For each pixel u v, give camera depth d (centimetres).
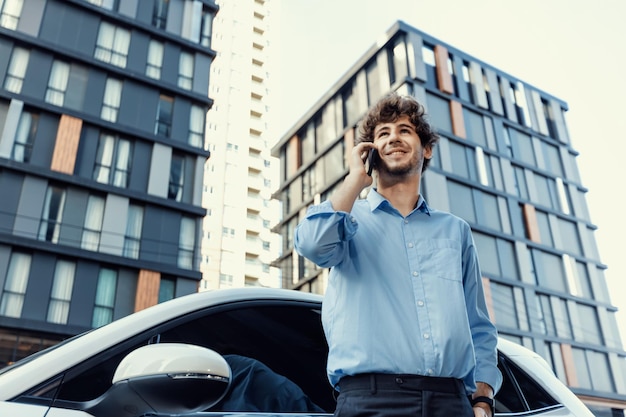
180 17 2405
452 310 127
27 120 1883
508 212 2867
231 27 6309
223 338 150
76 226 1812
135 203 1956
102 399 103
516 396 190
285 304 171
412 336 122
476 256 151
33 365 111
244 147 5706
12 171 1775
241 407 144
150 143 2084
